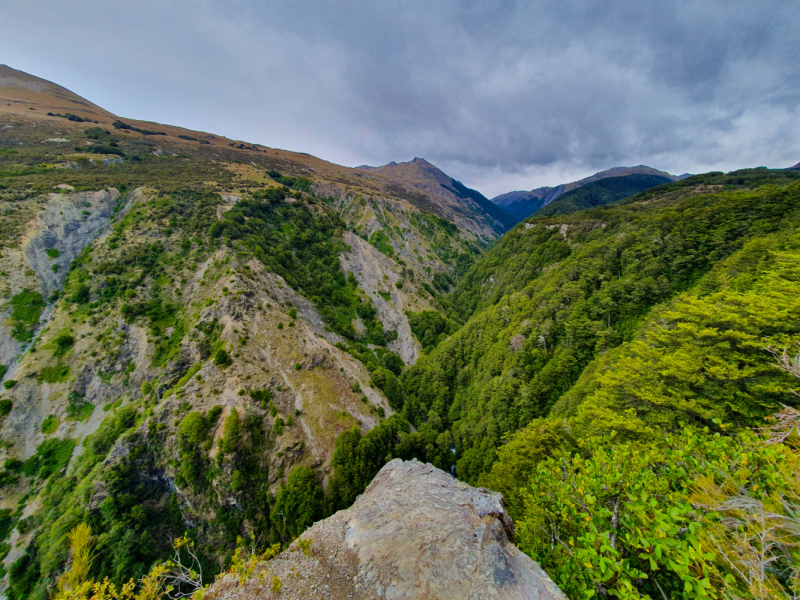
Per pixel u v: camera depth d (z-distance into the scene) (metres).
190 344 60.03
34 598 38.25
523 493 16.22
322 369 60.88
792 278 28.25
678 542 6.16
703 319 26.38
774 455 7.21
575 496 10.05
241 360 55.84
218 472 44.12
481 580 8.54
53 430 53.69
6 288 64.19
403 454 50.72
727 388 21.97
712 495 7.46
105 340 61.78
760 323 22.64
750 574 5.59
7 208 74.56
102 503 43.25
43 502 46.34
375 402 61.81
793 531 5.62
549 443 26.11
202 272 75.38
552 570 10.11
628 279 55.84
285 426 49.56
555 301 62.50
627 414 24.72
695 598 6.13
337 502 42.72
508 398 53.97
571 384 50.34
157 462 46.84
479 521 10.63
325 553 10.20
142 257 75.62
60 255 73.50
